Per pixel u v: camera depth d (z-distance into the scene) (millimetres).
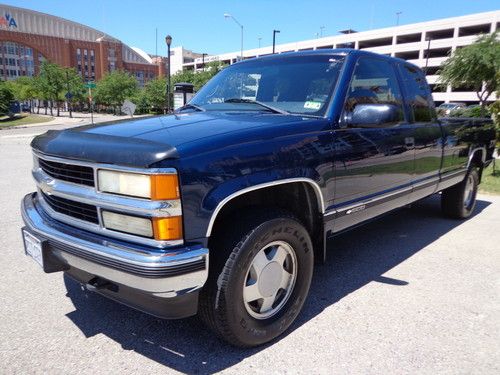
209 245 2432
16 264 4031
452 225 5566
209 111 3455
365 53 3627
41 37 109062
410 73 4367
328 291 3508
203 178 2188
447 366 2502
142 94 72688
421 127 4180
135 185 2129
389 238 4969
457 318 3064
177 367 2479
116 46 117062
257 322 2613
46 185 2604
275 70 3670
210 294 2381
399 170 3809
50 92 60625
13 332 2838
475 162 5844
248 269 2459
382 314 3117
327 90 3225
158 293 2104
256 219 2479
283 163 2576
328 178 2932
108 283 2402
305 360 2549
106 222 2297
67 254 2412
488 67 12328
